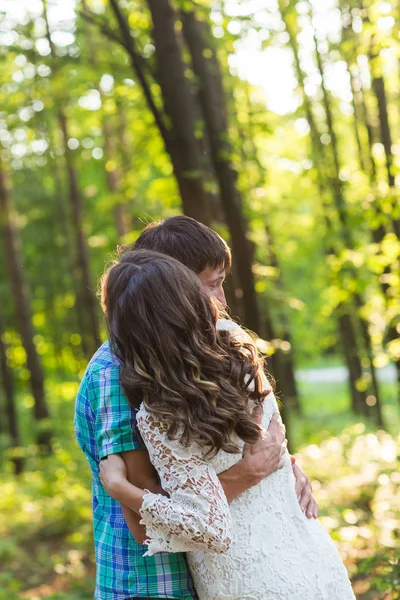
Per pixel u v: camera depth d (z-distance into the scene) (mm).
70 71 9234
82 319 17422
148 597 2047
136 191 11461
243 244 6234
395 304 9477
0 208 15812
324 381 33812
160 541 1919
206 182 6082
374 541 5969
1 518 10062
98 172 17422
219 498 1924
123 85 7973
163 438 1938
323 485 9344
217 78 7723
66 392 19578
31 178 19391
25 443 16688
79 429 2178
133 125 10148
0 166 14328
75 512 9680
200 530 1877
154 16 5637
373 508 7324
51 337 22469
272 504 2105
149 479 2035
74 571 7707
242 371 2057
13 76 9766
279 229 17219
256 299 6238
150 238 2297
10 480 13445
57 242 20312
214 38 8023
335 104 13031
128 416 2039
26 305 15906
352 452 11242
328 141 12945
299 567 2066
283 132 14602
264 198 11711
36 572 7930
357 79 11219
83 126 14484
